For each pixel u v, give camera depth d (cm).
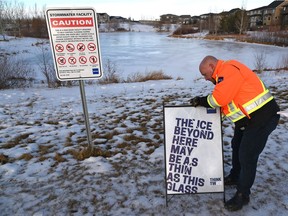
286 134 469
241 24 5994
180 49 3559
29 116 649
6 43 3681
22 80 1280
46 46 3581
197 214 277
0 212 283
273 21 6775
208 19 8431
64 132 513
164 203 295
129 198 304
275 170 351
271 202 290
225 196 304
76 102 821
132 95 910
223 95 243
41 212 283
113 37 6975
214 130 282
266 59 2320
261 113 248
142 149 428
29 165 382
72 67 345
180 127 283
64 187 327
